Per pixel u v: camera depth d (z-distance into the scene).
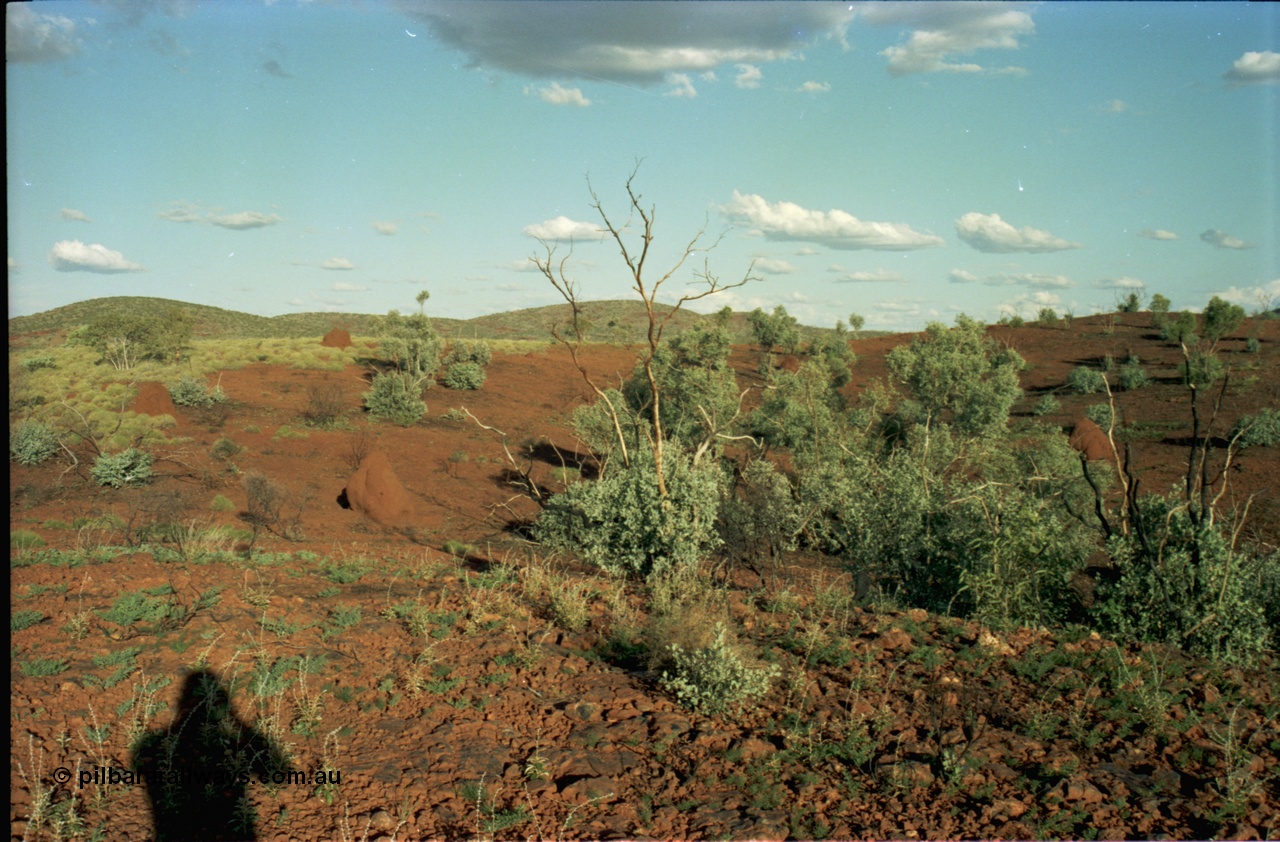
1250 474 23.53
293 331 88.88
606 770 4.47
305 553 11.64
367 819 3.86
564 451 29.38
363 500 19.25
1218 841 3.72
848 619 7.62
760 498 12.80
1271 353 41.78
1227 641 7.24
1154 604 7.82
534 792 4.19
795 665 6.13
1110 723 5.17
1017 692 5.67
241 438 26.52
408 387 35.00
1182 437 28.78
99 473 19.30
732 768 4.51
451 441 29.34
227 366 38.03
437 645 6.46
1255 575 8.11
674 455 12.46
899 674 6.02
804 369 26.78
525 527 18.53
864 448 21.08
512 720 5.13
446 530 18.78
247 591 7.43
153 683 5.10
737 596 8.77
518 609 7.68
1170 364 41.88
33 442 21.14
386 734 4.84
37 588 6.89
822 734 4.94
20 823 3.57
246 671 5.49
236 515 17.66
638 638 6.75
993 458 20.27
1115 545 8.30
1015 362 43.88
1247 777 4.25
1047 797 4.12
